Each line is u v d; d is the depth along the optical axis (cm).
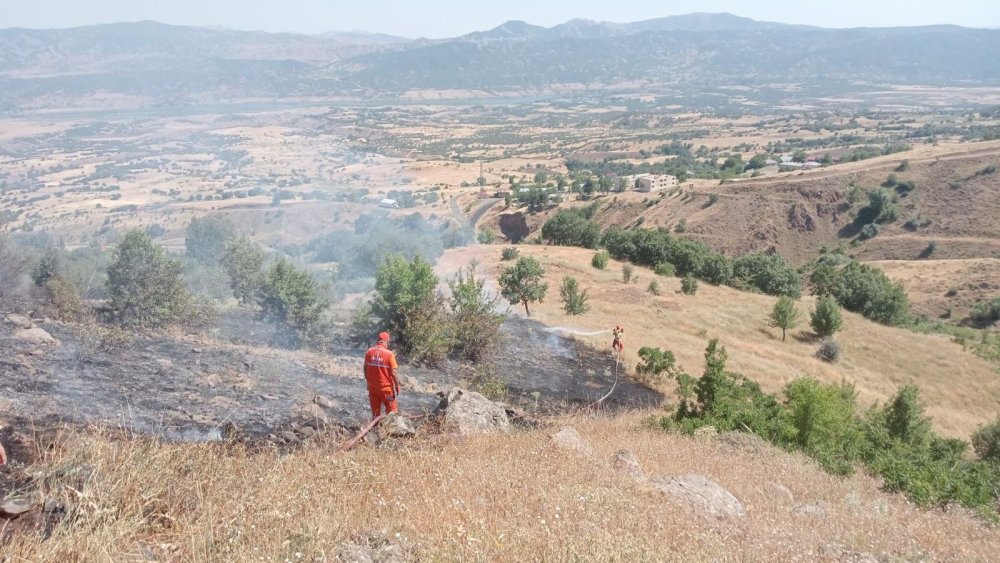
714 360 1421
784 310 3809
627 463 834
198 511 454
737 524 648
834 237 10369
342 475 577
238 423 771
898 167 11194
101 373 909
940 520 839
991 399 3381
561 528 500
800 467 1118
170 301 1447
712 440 1223
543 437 907
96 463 475
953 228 9400
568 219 7619
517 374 1877
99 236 7106
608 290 4322
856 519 743
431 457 688
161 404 799
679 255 5903
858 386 3172
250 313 1880
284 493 492
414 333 1680
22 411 660
